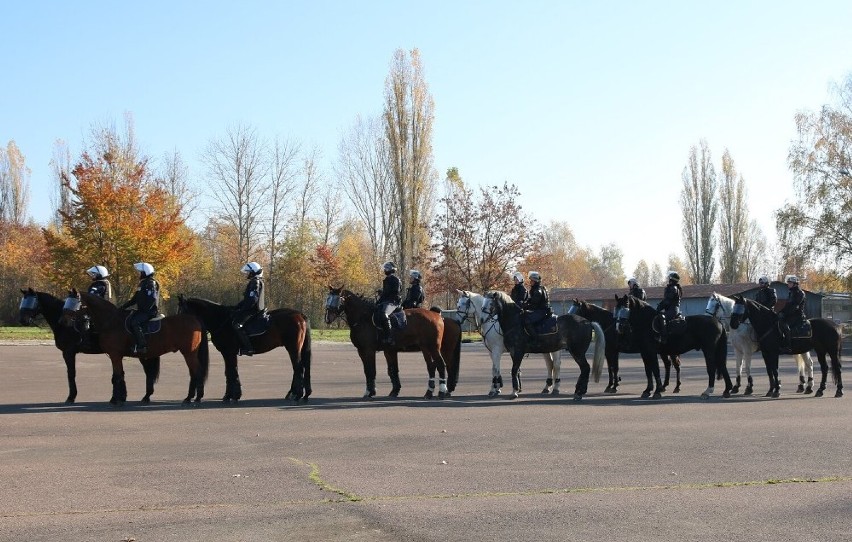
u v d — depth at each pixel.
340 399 22.08
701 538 8.45
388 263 22.25
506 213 65.44
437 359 22.23
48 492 10.49
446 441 14.55
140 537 8.46
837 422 17.23
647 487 10.80
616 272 179.25
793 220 53.47
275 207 79.69
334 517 9.26
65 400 21.58
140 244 54.66
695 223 87.94
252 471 11.81
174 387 26.19
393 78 63.41
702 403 21.30
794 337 23.09
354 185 74.44
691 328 22.80
